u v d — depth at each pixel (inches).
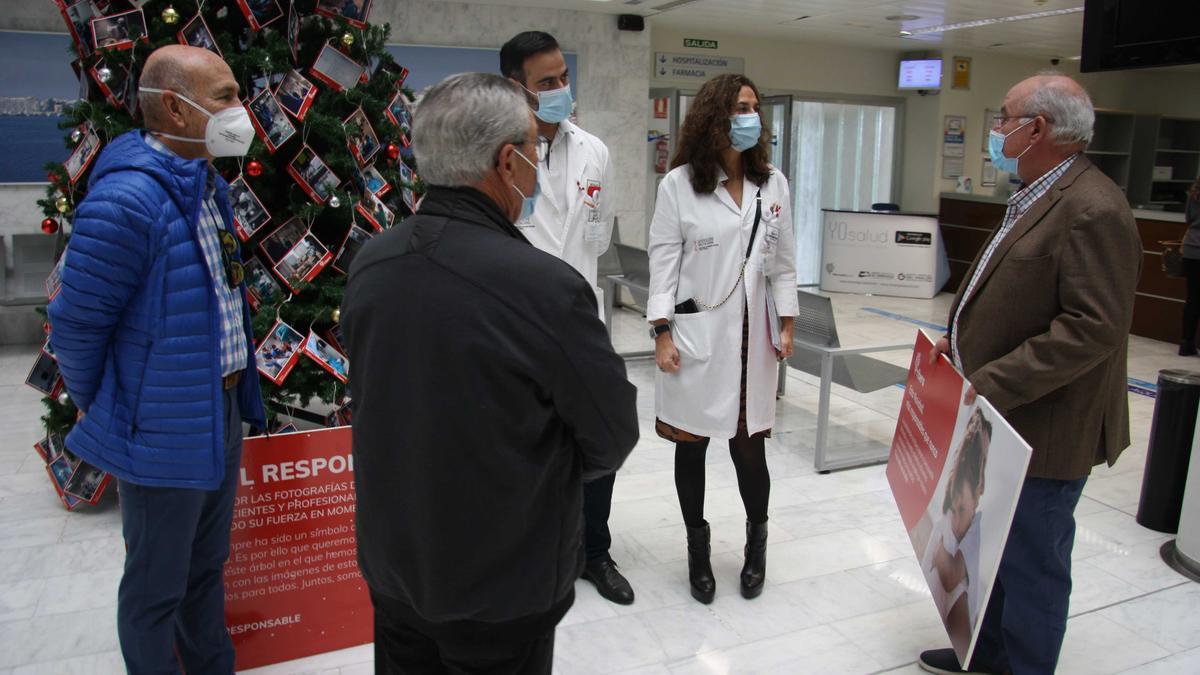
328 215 116.4
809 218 400.8
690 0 265.6
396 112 124.3
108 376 66.2
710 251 95.9
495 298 44.5
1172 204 439.8
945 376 80.6
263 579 85.6
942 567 78.4
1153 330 276.4
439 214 47.2
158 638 70.9
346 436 86.2
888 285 352.5
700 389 97.3
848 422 181.6
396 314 46.1
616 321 278.8
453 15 271.3
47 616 97.6
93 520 124.6
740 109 92.9
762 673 87.6
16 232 229.3
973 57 388.2
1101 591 106.6
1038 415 74.2
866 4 273.0
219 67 69.4
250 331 77.1
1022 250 73.3
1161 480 124.2
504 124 46.6
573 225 94.8
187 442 67.3
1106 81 434.3
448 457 45.9
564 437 49.2
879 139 403.5
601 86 295.1
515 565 48.1
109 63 104.8
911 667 88.9
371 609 90.7
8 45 218.7
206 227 70.1
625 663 89.1
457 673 51.3
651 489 140.4
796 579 108.3
